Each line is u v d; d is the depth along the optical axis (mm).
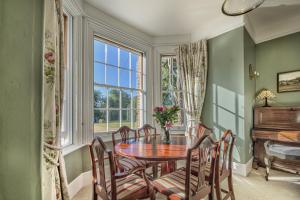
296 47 3473
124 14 3299
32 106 1140
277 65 3721
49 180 1626
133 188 1663
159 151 1930
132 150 1987
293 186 2705
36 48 1188
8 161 996
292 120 3129
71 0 2500
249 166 3352
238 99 3311
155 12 3244
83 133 2893
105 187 1580
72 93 2764
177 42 4188
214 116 3693
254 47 3961
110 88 3480
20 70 1065
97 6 3055
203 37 3893
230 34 3457
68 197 1880
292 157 2662
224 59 3553
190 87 3926
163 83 4320
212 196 1758
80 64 2852
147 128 3170
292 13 3273
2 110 973
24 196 1067
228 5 2135
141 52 4098
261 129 3420
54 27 1715
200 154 1570
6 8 993
